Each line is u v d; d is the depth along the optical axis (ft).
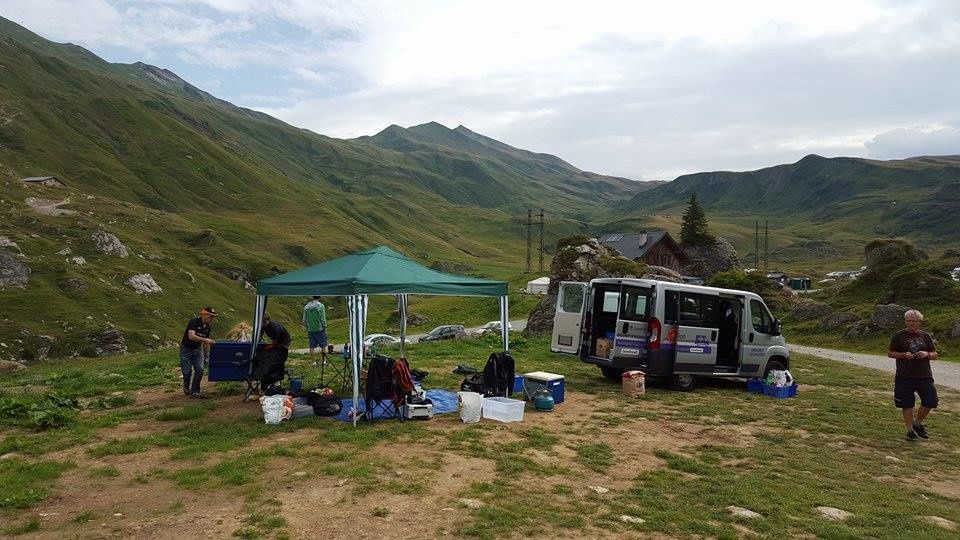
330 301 344.69
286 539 20.10
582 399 47.24
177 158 554.05
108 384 50.80
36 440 32.04
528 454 31.22
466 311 235.81
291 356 73.46
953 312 109.09
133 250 296.10
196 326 44.96
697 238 279.28
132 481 25.90
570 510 23.68
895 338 38.60
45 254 249.55
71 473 26.91
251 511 22.52
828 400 50.75
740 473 29.84
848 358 91.56
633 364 51.49
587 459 30.91
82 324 200.75
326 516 22.15
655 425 39.40
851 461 33.01
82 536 20.33
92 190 433.89
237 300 300.20
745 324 55.01
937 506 26.43
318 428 35.68
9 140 449.06
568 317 56.44
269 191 590.55
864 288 143.02
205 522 21.53
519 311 220.23
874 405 49.01
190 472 26.99
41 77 599.57
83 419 36.94
